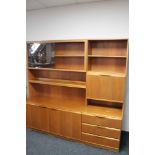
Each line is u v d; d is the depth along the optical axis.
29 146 2.68
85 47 2.80
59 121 2.88
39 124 3.08
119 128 2.48
